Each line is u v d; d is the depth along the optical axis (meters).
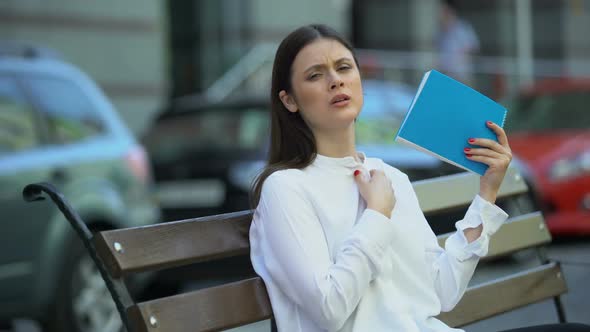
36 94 9.33
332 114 4.32
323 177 4.31
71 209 3.91
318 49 4.34
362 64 19.33
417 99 4.38
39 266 8.67
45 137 9.17
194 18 20.42
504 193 5.51
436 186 5.16
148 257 4.01
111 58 18.86
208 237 4.25
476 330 6.67
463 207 5.27
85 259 9.03
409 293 4.32
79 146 9.48
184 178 11.47
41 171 8.89
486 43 26.39
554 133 14.45
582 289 7.44
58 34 18.11
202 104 12.14
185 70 20.30
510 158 4.47
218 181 11.29
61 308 8.83
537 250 5.61
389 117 12.80
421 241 4.42
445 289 4.53
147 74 19.38
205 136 11.68
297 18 21.86
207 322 4.07
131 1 19.14
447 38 21.34
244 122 11.67
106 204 9.45
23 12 17.64
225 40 20.67
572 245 13.14
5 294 8.44
